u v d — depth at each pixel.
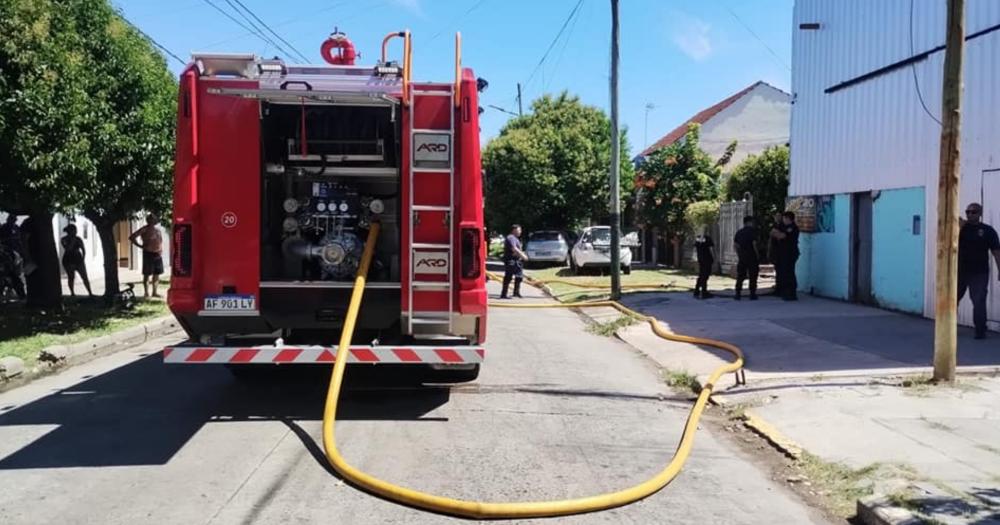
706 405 7.79
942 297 7.90
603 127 35.75
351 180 7.75
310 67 6.89
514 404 7.73
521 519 4.82
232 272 6.77
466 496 5.16
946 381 7.94
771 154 24.31
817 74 15.88
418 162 6.81
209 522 4.65
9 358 9.01
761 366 9.20
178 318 6.82
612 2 17.28
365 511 4.87
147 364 9.82
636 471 5.75
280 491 5.18
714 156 38.00
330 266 7.17
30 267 13.80
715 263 24.03
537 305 17.12
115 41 12.45
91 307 14.88
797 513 4.98
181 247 6.66
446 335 7.04
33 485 5.27
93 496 5.06
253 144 6.74
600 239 26.12
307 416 7.11
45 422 6.91
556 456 6.07
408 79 6.73
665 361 10.11
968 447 6.00
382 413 7.27
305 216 7.38
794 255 15.39
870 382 8.12
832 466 5.73
